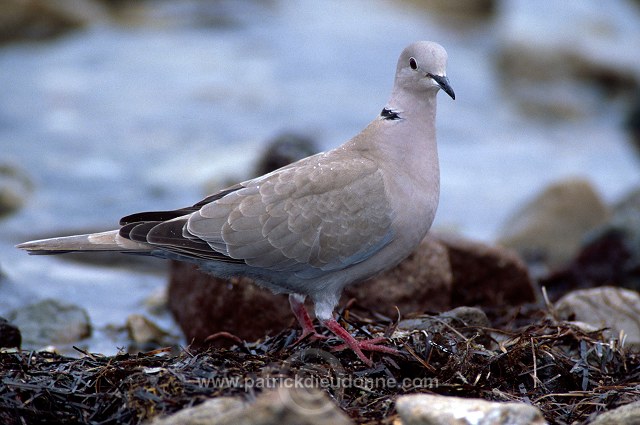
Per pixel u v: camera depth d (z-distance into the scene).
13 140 21.62
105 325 12.48
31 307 12.02
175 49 28.25
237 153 20.81
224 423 6.45
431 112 9.76
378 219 9.32
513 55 27.69
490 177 21.09
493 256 12.72
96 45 28.02
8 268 14.45
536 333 9.47
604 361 9.13
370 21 32.00
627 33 28.97
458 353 8.75
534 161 22.39
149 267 15.39
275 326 11.47
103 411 7.79
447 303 11.90
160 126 22.91
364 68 27.69
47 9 28.23
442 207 19.14
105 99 24.39
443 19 33.41
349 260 9.36
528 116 25.88
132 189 19.36
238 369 8.17
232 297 11.52
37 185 19.19
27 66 26.33
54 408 7.89
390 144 9.63
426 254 11.81
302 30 30.53
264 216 9.17
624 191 20.45
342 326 9.71
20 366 8.45
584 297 11.32
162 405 7.50
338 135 22.94
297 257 9.23
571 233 16.56
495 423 6.86
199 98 24.77
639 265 14.28
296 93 25.50
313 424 6.18
